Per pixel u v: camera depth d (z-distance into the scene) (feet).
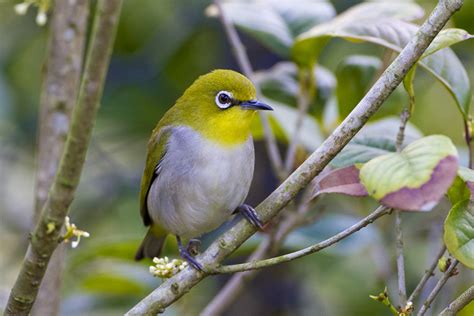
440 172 17.81
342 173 22.20
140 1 51.83
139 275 39.81
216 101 30.27
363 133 26.96
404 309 20.43
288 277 45.57
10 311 21.45
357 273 47.19
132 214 50.60
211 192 30.55
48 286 30.91
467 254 19.33
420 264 44.06
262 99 36.09
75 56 29.58
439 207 38.73
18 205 54.19
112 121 52.03
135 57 51.98
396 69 20.33
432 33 19.94
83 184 50.52
